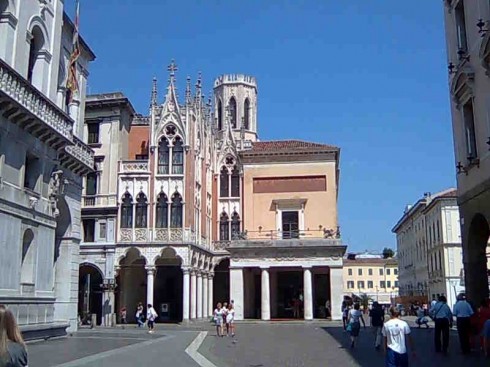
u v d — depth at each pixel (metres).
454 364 17.42
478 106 22.14
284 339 31.42
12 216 24.39
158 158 54.69
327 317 56.56
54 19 29.52
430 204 77.19
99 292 54.91
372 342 28.69
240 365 18.92
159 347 26.03
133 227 53.38
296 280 59.91
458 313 20.84
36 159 27.41
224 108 86.69
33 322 26.38
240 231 59.84
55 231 31.58
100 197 54.09
